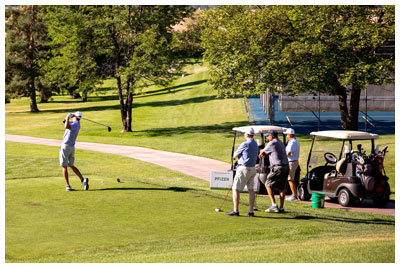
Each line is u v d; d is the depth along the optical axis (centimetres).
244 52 4166
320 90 4125
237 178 1459
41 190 1775
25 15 8494
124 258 1003
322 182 1969
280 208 1552
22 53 8475
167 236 1199
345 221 1453
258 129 2061
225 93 4450
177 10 5572
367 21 3819
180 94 9181
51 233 1200
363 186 1784
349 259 959
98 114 7475
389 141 3581
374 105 6825
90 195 1689
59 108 8819
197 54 5753
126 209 1484
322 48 3659
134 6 5394
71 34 5184
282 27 4038
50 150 4025
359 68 3691
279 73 3962
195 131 5531
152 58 5334
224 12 4453
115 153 3841
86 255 1034
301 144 4034
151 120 6681
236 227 1309
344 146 2016
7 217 1352
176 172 2881
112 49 5472
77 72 5341
